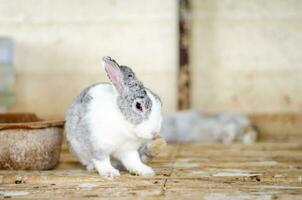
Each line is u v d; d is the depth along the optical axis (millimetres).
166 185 1062
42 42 2025
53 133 1234
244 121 1863
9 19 2025
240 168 1245
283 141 1878
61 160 1382
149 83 2018
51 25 2025
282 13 2020
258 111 2025
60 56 2025
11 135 1193
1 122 1308
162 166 1271
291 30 2020
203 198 974
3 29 2025
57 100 2025
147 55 2020
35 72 2025
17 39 2027
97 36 2021
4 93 1896
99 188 1044
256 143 1787
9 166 1201
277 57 2025
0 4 2027
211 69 2031
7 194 1011
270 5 2020
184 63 1965
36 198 982
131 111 1068
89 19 2020
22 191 1031
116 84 1097
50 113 2021
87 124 1130
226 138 1840
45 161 1222
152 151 1213
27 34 2027
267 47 2027
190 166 1271
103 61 1093
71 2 2021
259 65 2027
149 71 2018
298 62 2021
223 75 2031
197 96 2031
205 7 2027
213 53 2031
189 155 1467
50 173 1164
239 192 1013
